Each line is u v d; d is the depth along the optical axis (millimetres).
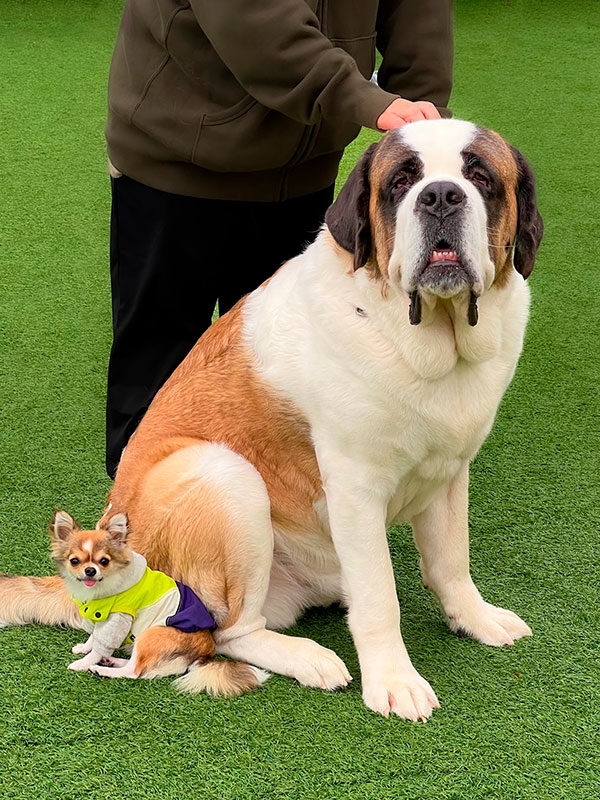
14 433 4410
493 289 2828
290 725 2719
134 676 2875
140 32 3449
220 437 3158
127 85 3520
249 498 2990
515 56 10328
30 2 11461
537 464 4262
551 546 3703
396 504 3064
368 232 2801
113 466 4074
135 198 3701
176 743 2633
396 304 2748
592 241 6465
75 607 3102
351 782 2508
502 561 3615
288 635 3172
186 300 3875
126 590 2873
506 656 3086
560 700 2865
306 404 2965
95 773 2521
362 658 2896
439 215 2518
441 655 3092
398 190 2684
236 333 3203
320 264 2949
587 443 4426
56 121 8312
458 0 12266
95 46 10250
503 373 2949
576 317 5578
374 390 2809
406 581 3562
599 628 3229
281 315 3043
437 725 2738
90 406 4660
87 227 6562
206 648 2943
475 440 2971
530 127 8398
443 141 2682
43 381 4863
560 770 2570
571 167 7594
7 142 7859
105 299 5715
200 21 3074
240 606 3031
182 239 3705
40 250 6258
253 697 2836
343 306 2846
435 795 2471
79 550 2797
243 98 3332
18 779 2496
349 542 2922
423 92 3566
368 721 2744
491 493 4051
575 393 4848
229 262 3865
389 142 2746
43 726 2686
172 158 3527
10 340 5238
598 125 8445
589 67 9961
